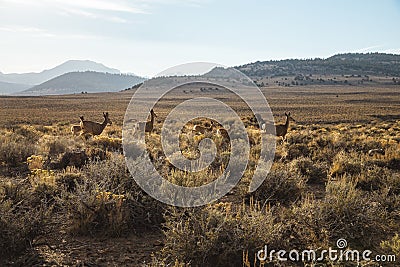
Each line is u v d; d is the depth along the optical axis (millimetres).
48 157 12992
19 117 49250
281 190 8414
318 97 123438
